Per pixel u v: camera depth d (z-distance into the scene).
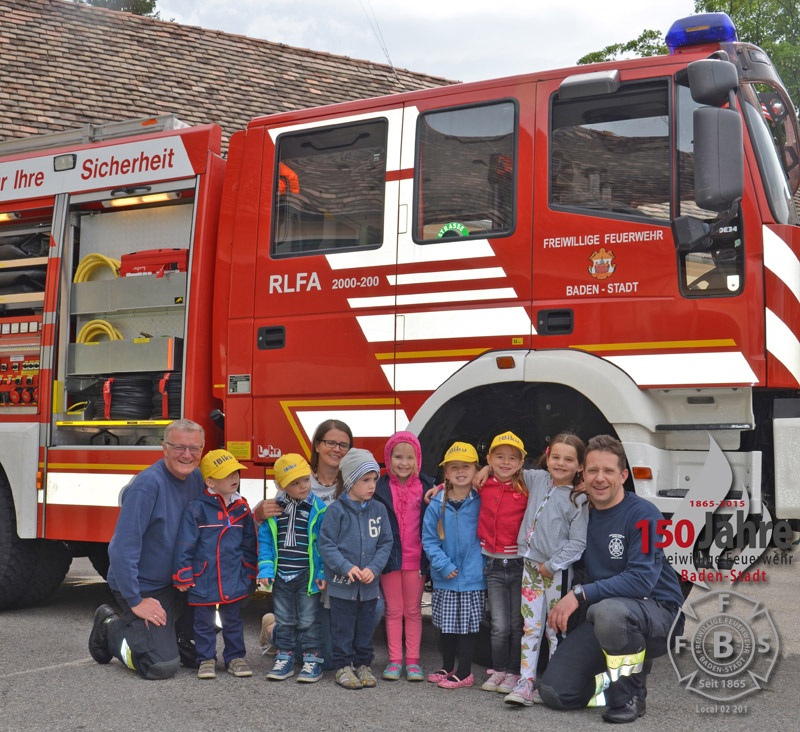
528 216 5.09
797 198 5.49
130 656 4.76
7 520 6.59
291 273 5.70
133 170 6.36
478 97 5.32
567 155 5.07
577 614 4.40
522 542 4.45
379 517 4.64
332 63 16.70
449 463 4.62
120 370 6.29
